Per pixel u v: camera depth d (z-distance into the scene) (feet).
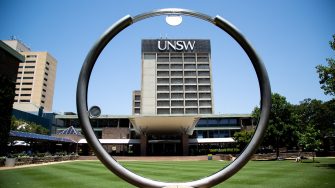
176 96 317.83
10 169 60.54
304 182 35.88
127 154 170.09
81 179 40.57
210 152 163.84
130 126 211.61
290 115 104.01
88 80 15.14
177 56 329.52
